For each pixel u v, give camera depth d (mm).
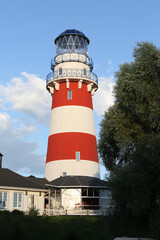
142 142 18609
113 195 17688
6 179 33125
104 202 35688
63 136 38344
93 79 41094
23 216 22344
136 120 20578
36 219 21859
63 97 40031
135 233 17766
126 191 17141
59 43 42781
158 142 17156
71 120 38875
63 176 36844
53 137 39156
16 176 35156
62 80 40188
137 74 20219
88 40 43406
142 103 19719
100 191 35781
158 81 19469
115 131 21156
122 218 17922
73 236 18344
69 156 37469
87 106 40375
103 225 20062
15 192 32562
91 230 20047
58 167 37469
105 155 23859
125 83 20188
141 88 19188
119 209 17766
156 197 17969
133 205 16625
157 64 19578
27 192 33562
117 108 21781
